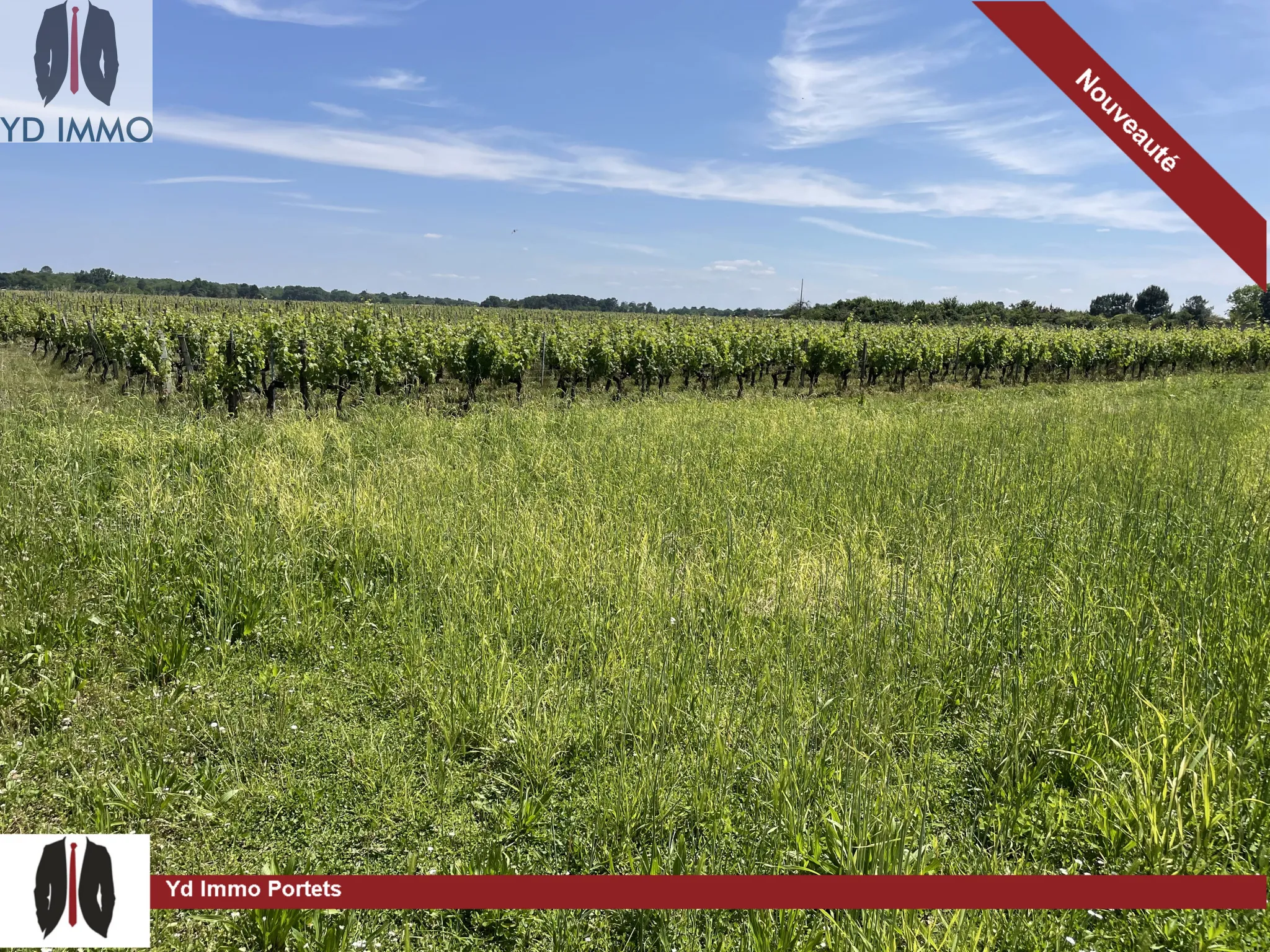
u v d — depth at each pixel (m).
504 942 2.79
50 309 28.69
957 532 6.42
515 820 3.42
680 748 3.76
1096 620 4.73
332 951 2.65
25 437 9.18
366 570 5.93
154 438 8.98
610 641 4.76
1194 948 2.64
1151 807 3.12
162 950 2.69
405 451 9.34
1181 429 11.45
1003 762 3.61
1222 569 5.28
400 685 4.46
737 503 7.39
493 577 5.57
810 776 3.44
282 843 3.28
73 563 5.79
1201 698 3.88
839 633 4.66
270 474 7.51
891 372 25.91
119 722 4.11
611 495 7.39
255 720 4.05
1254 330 37.81
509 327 23.22
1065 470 8.57
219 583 5.31
